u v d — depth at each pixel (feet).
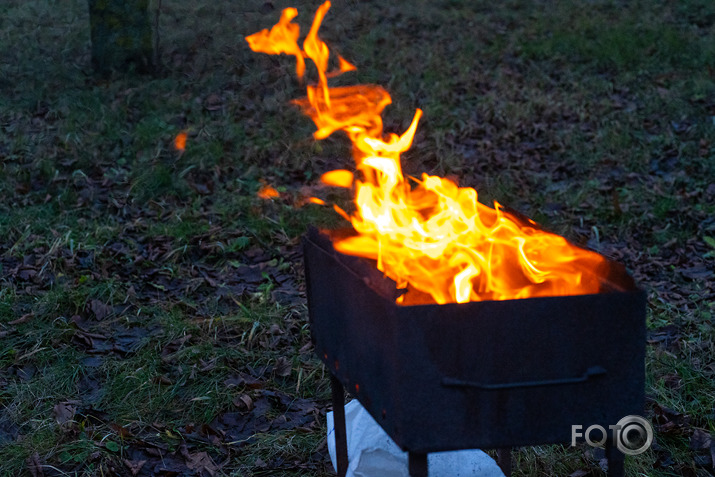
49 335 12.87
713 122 23.93
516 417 6.64
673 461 10.09
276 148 21.45
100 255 15.87
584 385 6.68
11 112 22.74
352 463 8.46
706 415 10.94
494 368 6.52
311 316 8.98
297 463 10.11
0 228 16.69
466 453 8.67
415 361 6.40
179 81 25.91
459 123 23.98
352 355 7.68
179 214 17.90
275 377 12.19
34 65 26.45
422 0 38.42
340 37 31.32
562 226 17.94
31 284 14.71
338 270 7.72
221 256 16.48
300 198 18.95
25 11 31.81
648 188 19.90
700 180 20.36
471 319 6.40
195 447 10.47
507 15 36.70
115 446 10.20
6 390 11.42
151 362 12.21
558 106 25.40
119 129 21.91
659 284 15.35
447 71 28.48
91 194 18.47
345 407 9.34
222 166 20.42
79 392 11.63
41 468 9.73
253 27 31.07
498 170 21.16
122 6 26.17
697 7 38.63
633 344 6.70
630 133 23.22
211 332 13.26
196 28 30.27
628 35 33.01
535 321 6.49
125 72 26.43
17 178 19.03
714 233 17.56
